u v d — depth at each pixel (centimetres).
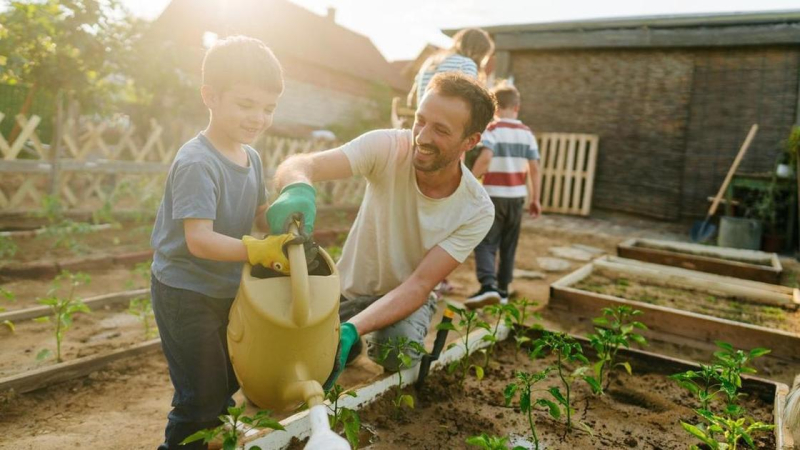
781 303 498
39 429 252
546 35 1091
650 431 260
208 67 187
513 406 276
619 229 970
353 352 318
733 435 216
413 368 286
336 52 2570
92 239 601
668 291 537
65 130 682
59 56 698
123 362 320
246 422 181
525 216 1063
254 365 175
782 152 888
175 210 179
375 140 266
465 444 238
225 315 204
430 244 269
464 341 328
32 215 650
